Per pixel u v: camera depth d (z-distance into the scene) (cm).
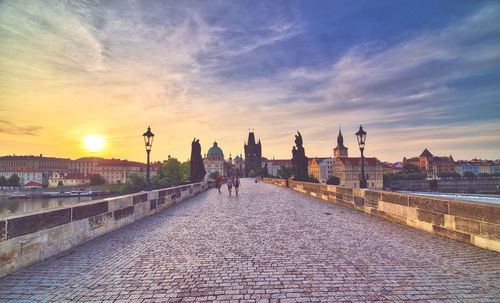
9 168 18200
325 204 1833
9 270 623
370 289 527
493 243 752
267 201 2047
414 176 14100
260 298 496
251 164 15838
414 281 561
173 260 697
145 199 1380
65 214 799
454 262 666
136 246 831
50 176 18412
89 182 17425
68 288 546
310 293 512
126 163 19812
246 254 734
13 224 639
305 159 3709
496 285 541
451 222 888
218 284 553
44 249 719
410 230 1012
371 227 1066
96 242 885
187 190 2411
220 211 1538
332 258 697
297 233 967
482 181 12462
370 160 13188
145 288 541
